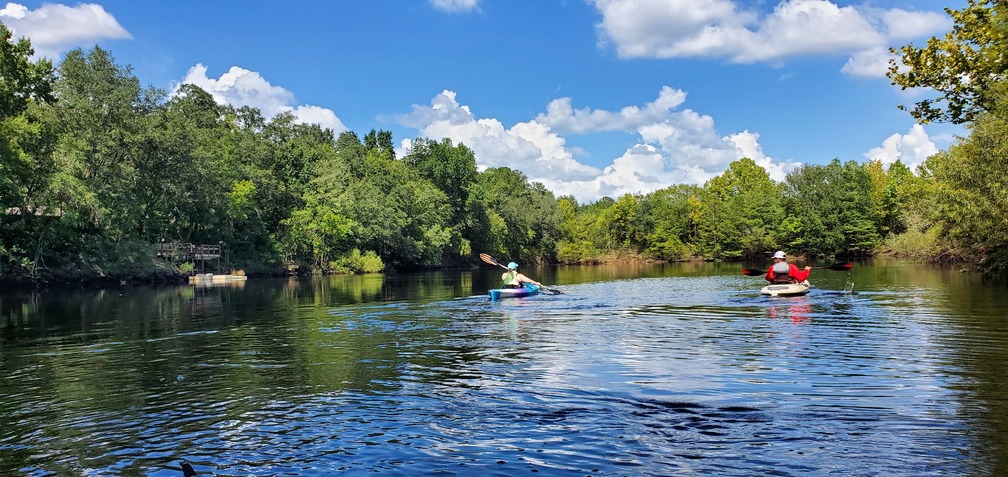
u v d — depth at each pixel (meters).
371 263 61.59
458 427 6.57
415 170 80.94
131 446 6.23
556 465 5.45
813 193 82.75
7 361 11.22
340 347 12.00
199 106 70.12
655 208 93.56
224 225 54.16
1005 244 27.89
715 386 8.03
